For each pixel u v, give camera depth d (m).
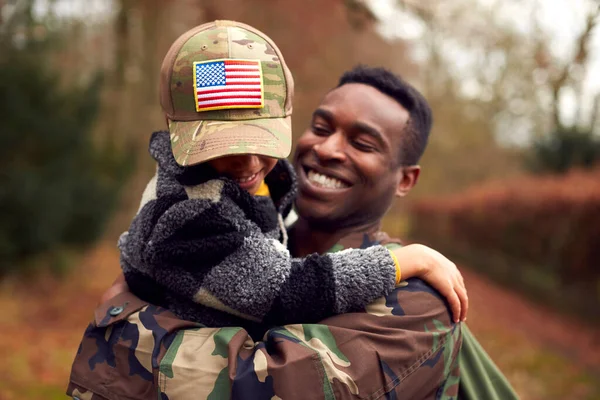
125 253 1.66
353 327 1.48
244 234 1.50
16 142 7.92
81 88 8.90
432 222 17.38
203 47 1.55
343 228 1.99
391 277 1.55
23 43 8.12
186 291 1.48
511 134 22.56
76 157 8.88
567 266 9.48
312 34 12.09
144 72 11.88
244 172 1.59
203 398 1.38
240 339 1.44
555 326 8.50
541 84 15.66
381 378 1.45
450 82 22.23
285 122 1.59
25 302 7.64
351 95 1.98
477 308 9.29
